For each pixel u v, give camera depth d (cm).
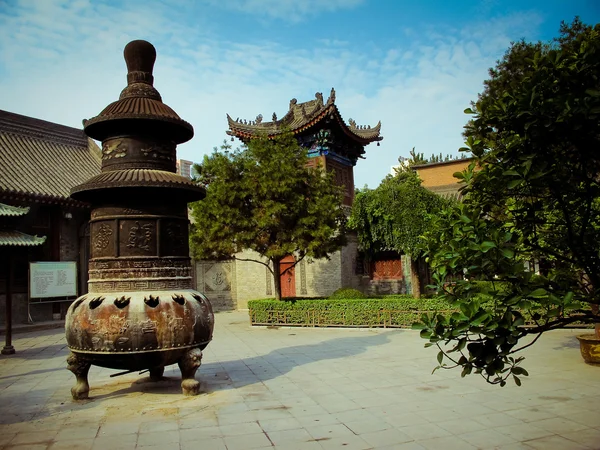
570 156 422
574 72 395
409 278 2486
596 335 1043
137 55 898
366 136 2962
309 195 1838
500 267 378
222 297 2802
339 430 639
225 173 1745
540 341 1305
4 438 630
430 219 474
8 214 1506
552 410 705
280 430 643
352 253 2566
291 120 2923
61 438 627
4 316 2141
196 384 820
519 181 384
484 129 442
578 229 467
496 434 611
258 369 1055
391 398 793
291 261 2547
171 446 590
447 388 849
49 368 1179
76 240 2536
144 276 794
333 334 1628
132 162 842
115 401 801
